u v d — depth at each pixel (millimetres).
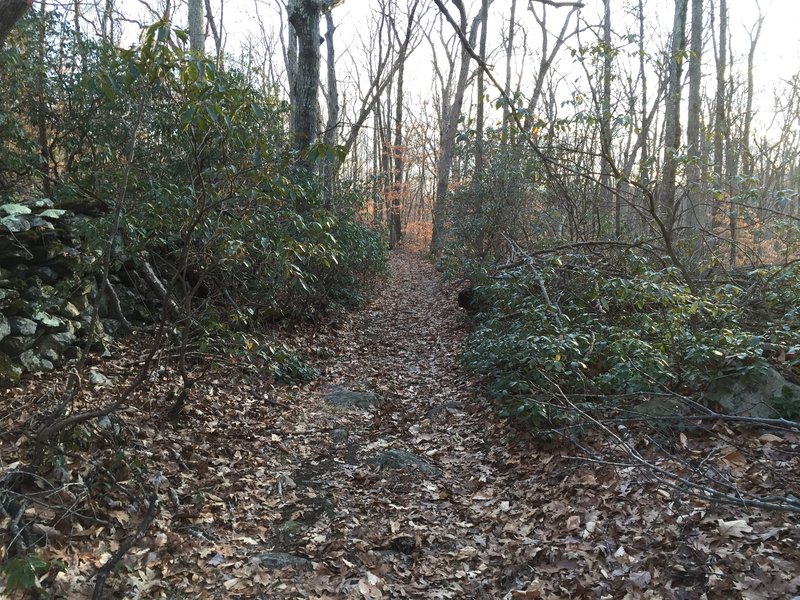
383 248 13648
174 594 2977
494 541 3598
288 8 10211
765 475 3576
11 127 6531
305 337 8719
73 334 5535
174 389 5426
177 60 3186
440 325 10430
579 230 8430
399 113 27453
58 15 7094
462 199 11500
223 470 4414
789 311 5141
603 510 3637
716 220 8992
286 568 3264
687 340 4703
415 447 5219
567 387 5051
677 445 4172
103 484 3607
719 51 17172
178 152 6891
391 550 3533
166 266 6785
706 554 2947
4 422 4043
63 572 2848
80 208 6051
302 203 8016
